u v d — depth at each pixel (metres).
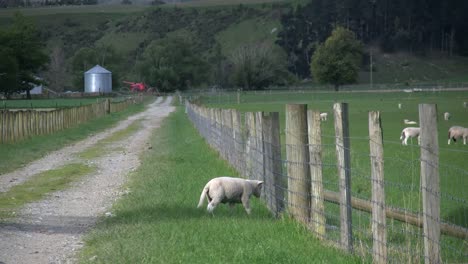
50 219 13.52
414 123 45.41
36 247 11.11
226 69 174.50
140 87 153.00
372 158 8.84
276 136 13.05
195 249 10.28
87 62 173.75
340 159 9.82
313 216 11.17
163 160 23.75
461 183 16.66
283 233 11.17
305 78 186.38
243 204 13.13
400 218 9.74
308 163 11.68
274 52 188.25
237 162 18.84
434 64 191.12
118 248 10.46
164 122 56.06
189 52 171.62
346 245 9.82
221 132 23.77
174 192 15.95
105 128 48.22
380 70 187.38
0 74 116.12
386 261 8.77
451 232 9.00
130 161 24.72
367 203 10.65
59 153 28.34
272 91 130.12
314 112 11.00
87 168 22.56
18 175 20.73
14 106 87.38
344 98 103.38
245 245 10.37
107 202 15.52
